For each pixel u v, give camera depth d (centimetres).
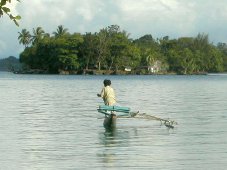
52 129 2720
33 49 19675
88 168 1731
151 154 1978
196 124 2948
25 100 5119
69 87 8588
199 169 1716
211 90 7725
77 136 2461
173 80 13675
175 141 2300
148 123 2975
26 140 2334
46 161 1847
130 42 19725
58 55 18612
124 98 5453
